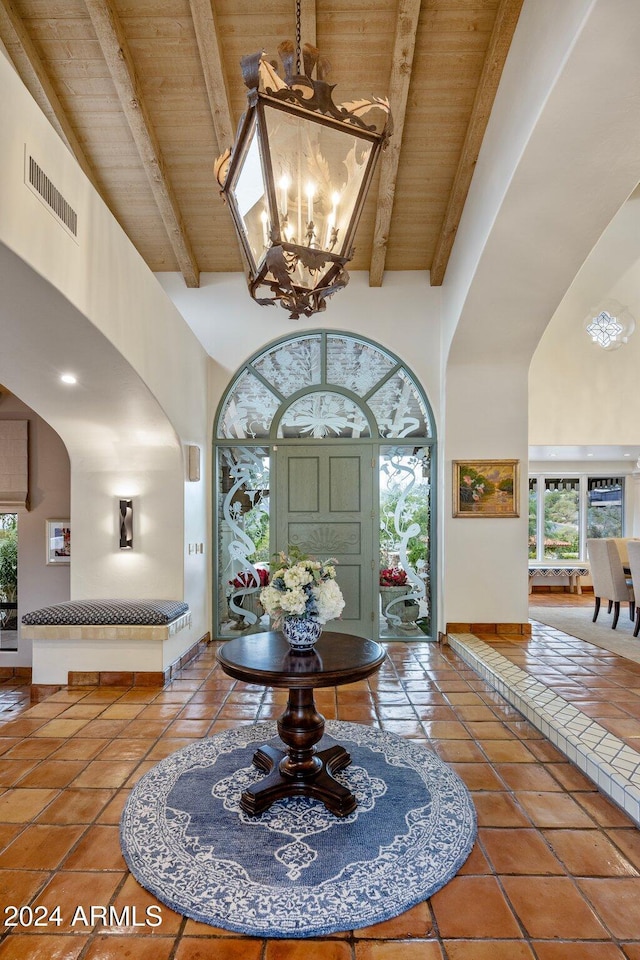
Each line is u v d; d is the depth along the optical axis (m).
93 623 4.33
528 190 3.53
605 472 9.95
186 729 3.46
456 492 5.57
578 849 2.24
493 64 3.69
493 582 5.58
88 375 3.72
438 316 5.73
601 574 6.50
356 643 3.06
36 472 5.52
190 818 2.43
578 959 1.70
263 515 5.78
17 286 2.63
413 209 5.09
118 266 3.42
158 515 4.80
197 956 1.72
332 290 2.24
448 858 2.16
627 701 3.65
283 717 2.68
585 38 2.52
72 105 4.20
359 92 4.15
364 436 5.79
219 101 3.92
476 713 3.73
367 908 1.89
